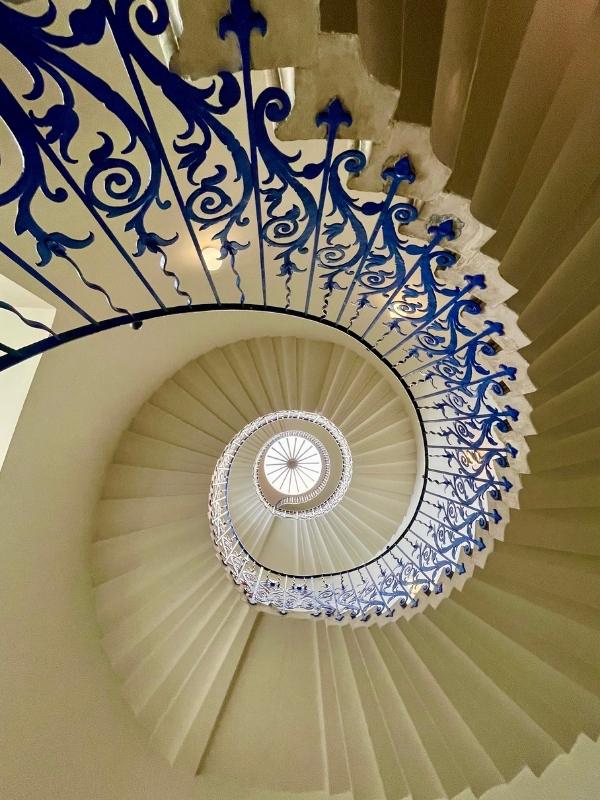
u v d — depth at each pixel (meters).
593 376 2.07
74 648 3.27
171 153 2.27
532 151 1.74
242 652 4.13
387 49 1.35
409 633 3.69
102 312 2.89
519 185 1.77
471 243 1.75
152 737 3.63
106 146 1.23
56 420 3.00
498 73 1.69
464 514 3.38
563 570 2.58
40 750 2.80
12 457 2.61
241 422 4.98
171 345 4.18
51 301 2.55
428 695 3.62
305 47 1.13
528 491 2.51
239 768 3.79
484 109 1.70
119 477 4.09
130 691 3.63
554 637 2.80
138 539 4.01
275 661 4.14
